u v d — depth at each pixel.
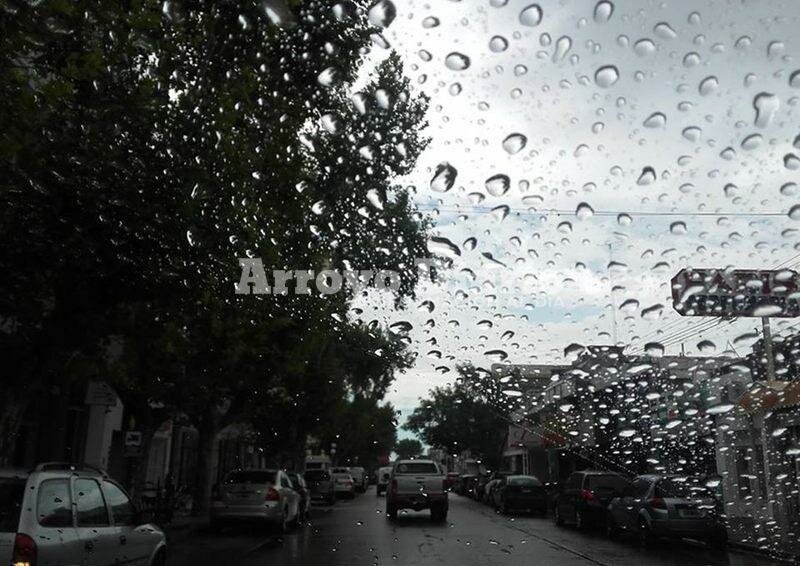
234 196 7.70
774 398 13.88
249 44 8.60
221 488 15.86
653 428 17.41
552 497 23.70
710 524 12.83
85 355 9.77
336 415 33.34
